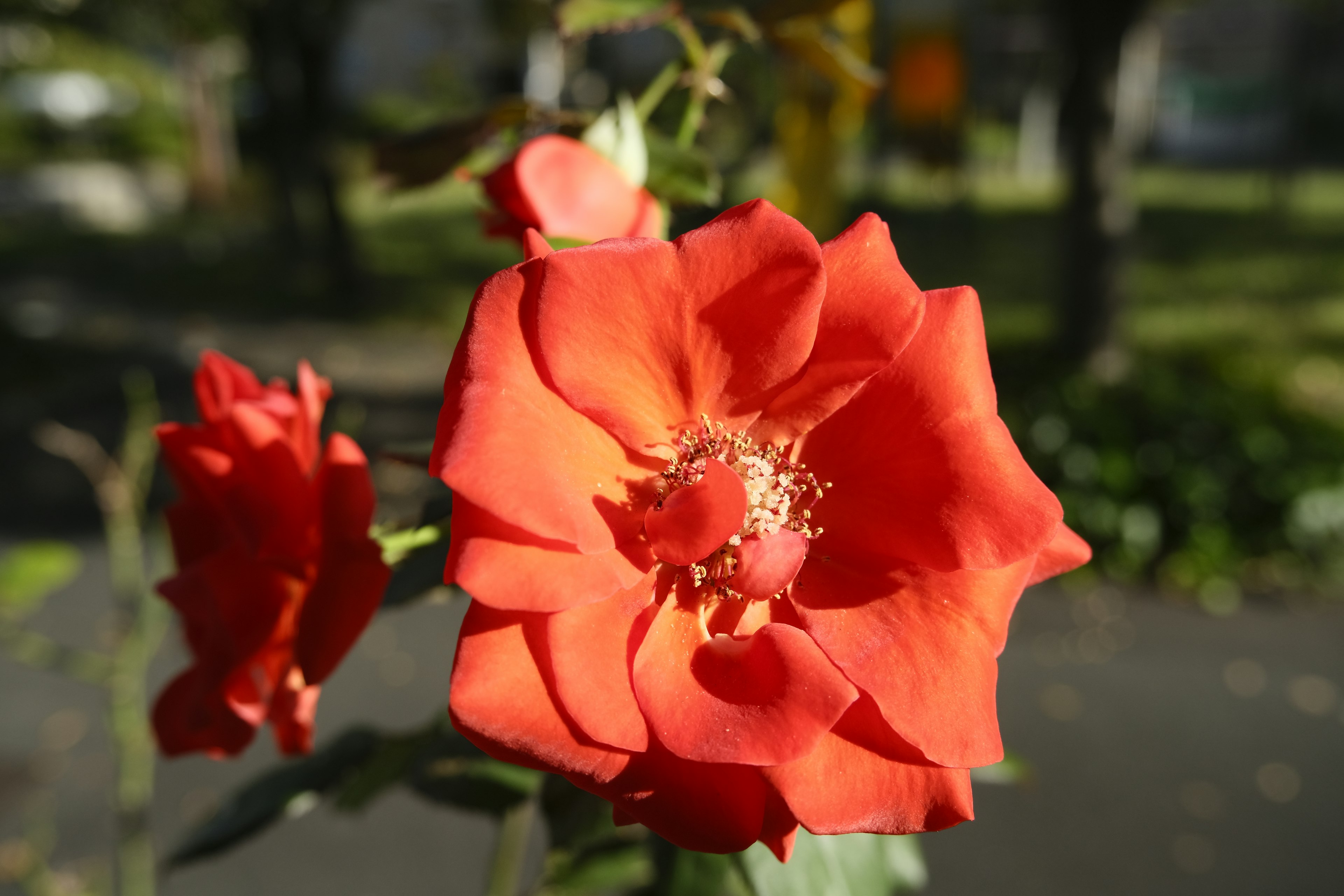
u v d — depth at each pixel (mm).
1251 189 17734
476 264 13312
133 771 1783
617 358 750
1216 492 5566
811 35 1175
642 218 966
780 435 813
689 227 1144
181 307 11680
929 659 773
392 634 5141
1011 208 16047
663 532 740
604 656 720
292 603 903
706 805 700
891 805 723
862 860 953
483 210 1150
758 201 753
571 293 720
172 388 8656
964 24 9375
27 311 11383
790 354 758
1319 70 20906
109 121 26344
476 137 1109
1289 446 5742
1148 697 4656
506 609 644
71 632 4816
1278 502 5512
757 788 712
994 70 19438
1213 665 4875
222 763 4277
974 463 783
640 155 999
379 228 15586
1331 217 14906
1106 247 7117
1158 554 5625
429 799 1165
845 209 12938
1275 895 3604
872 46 9016
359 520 807
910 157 9938
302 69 11102
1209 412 5961
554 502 661
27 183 20828
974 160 20141
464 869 3727
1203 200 16781
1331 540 5504
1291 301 10391
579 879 1217
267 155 12883
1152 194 17562
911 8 9359
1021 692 4719
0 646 4871
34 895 2777
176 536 1019
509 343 714
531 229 744
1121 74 6996
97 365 9305
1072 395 6152
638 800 691
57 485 6551
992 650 779
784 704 717
